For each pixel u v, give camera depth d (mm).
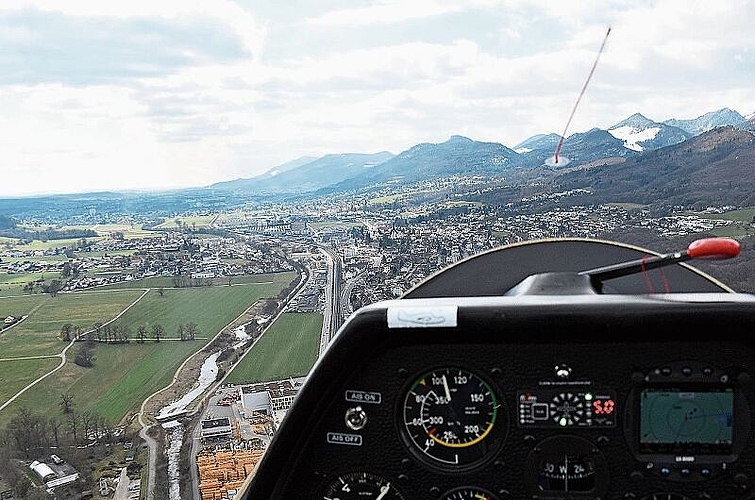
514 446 637
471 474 644
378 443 649
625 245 751
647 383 613
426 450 648
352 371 632
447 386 636
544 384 624
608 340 605
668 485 625
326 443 654
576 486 635
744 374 604
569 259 754
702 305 585
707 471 617
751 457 613
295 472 664
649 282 722
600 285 671
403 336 617
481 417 638
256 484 666
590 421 623
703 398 611
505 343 618
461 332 609
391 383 637
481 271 749
